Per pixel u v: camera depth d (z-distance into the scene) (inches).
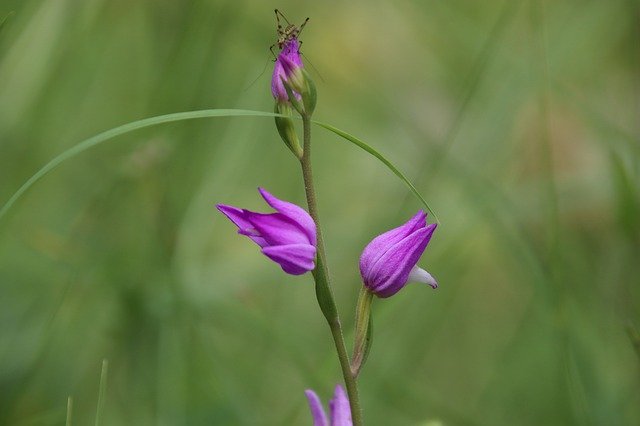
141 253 30.1
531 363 31.1
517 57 32.4
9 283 29.6
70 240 30.3
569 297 30.2
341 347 24.1
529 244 30.3
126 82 33.7
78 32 32.1
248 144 32.1
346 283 32.5
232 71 33.3
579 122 33.7
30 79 31.5
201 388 29.4
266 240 23.7
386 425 30.0
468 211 31.5
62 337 29.5
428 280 24.2
